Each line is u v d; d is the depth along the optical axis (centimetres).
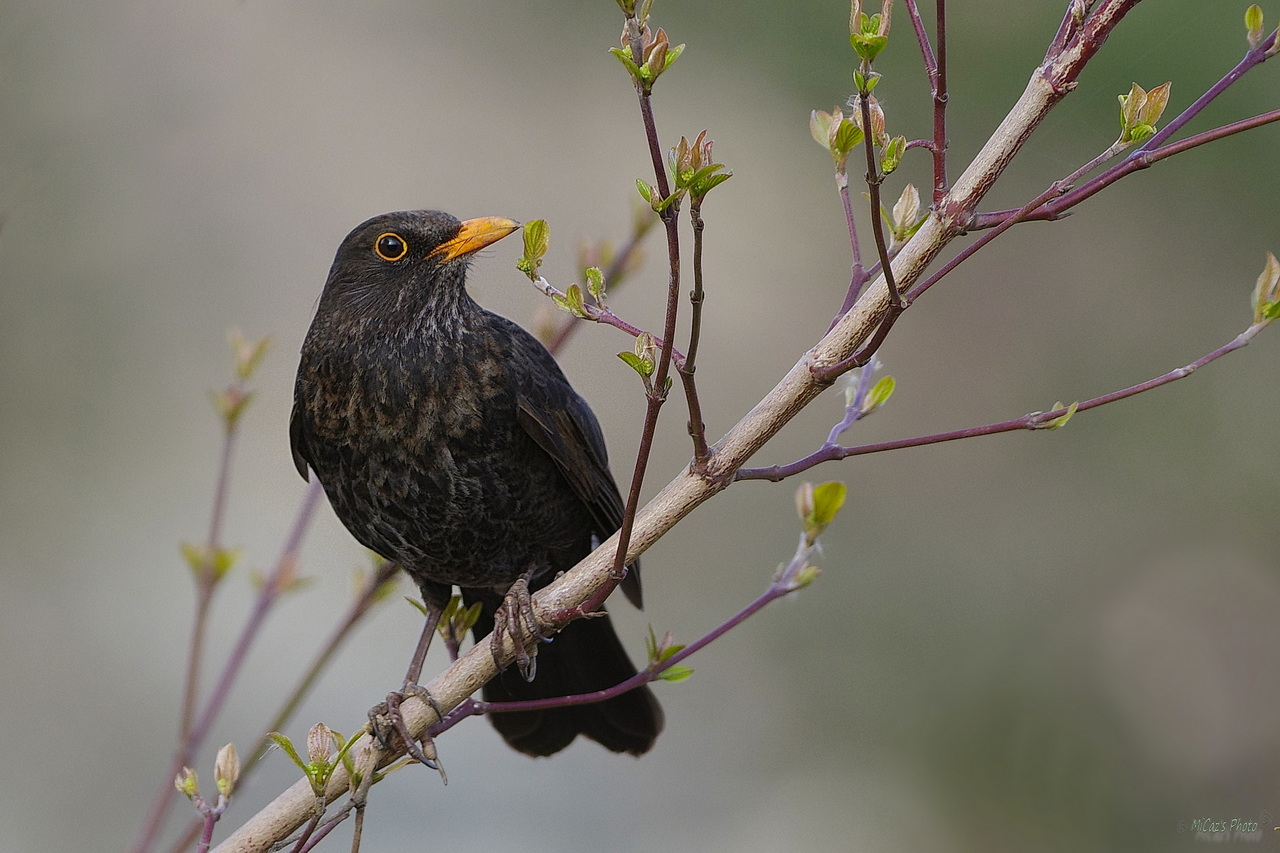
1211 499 1299
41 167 1220
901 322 1423
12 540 1234
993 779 1102
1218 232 1341
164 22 1250
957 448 1387
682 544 1358
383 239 723
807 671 1291
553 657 771
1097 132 1332
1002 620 1260
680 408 1341
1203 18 1213
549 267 1379
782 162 1391
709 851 1185
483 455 713
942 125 522
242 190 1341
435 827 1191
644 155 1421
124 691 1219
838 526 1366
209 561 689
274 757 1208
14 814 1148
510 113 1440
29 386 1263
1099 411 1362
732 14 1377
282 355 1326
